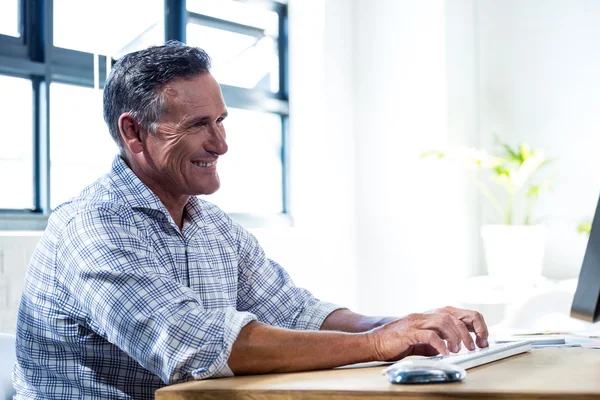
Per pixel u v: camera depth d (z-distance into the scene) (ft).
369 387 3.10
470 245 13.24
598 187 12.61
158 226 4.95
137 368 4.67
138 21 11.46
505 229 11.85
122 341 4.12
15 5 9.94
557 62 13.03
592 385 2.99
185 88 4.91
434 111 13.08
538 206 13.12
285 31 13.87
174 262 4.99
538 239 11.82
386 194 13.61
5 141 9.75
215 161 5.11
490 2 13.69
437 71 13.05
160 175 5.03
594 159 12.67
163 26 11.87
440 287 12.94
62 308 4.62
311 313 5.69
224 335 3.91
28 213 9.86
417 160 13.26
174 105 4.90
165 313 4.01
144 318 4.04
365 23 13.96
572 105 12.88
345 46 13.91
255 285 5.81
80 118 10.47
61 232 4.72
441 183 12.99
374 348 4.04
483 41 13.76
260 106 13.25
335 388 3.11
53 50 10.18
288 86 13.84
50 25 10.14
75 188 10.35
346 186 13.78
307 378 3.55
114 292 4.18
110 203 4.78
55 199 10.14
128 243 4.57
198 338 3.91
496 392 2.87
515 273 11.84
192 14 12.31
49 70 10.08
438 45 13.05
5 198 9.73
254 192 13.33
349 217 13.82
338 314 5.62
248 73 13.29
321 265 13.33
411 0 13.38
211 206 5.70
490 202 13.57
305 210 13.60
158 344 3.96
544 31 13.15
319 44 13.50
